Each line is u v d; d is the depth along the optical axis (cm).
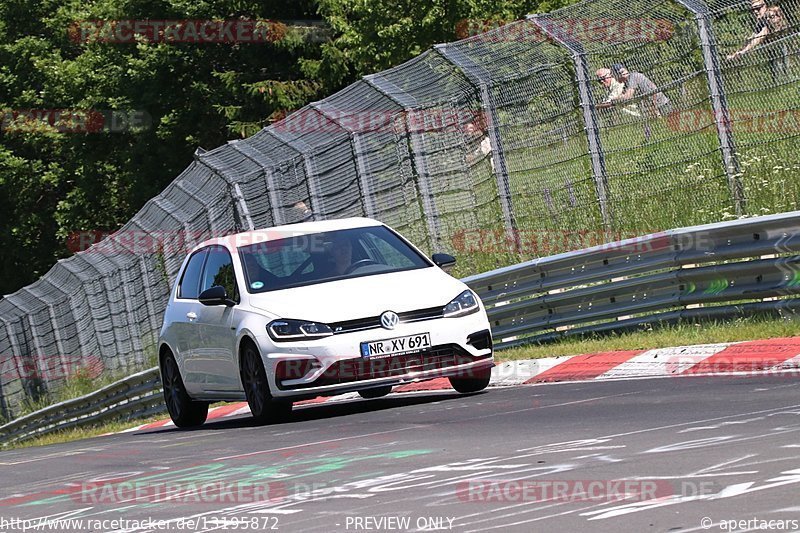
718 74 4809
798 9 4562
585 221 5475
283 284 3988
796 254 3941
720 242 4162
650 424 2588
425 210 6262
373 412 3725
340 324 3703
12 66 18325
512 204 5775
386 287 3819
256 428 3734
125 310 9075
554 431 2670
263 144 7100
